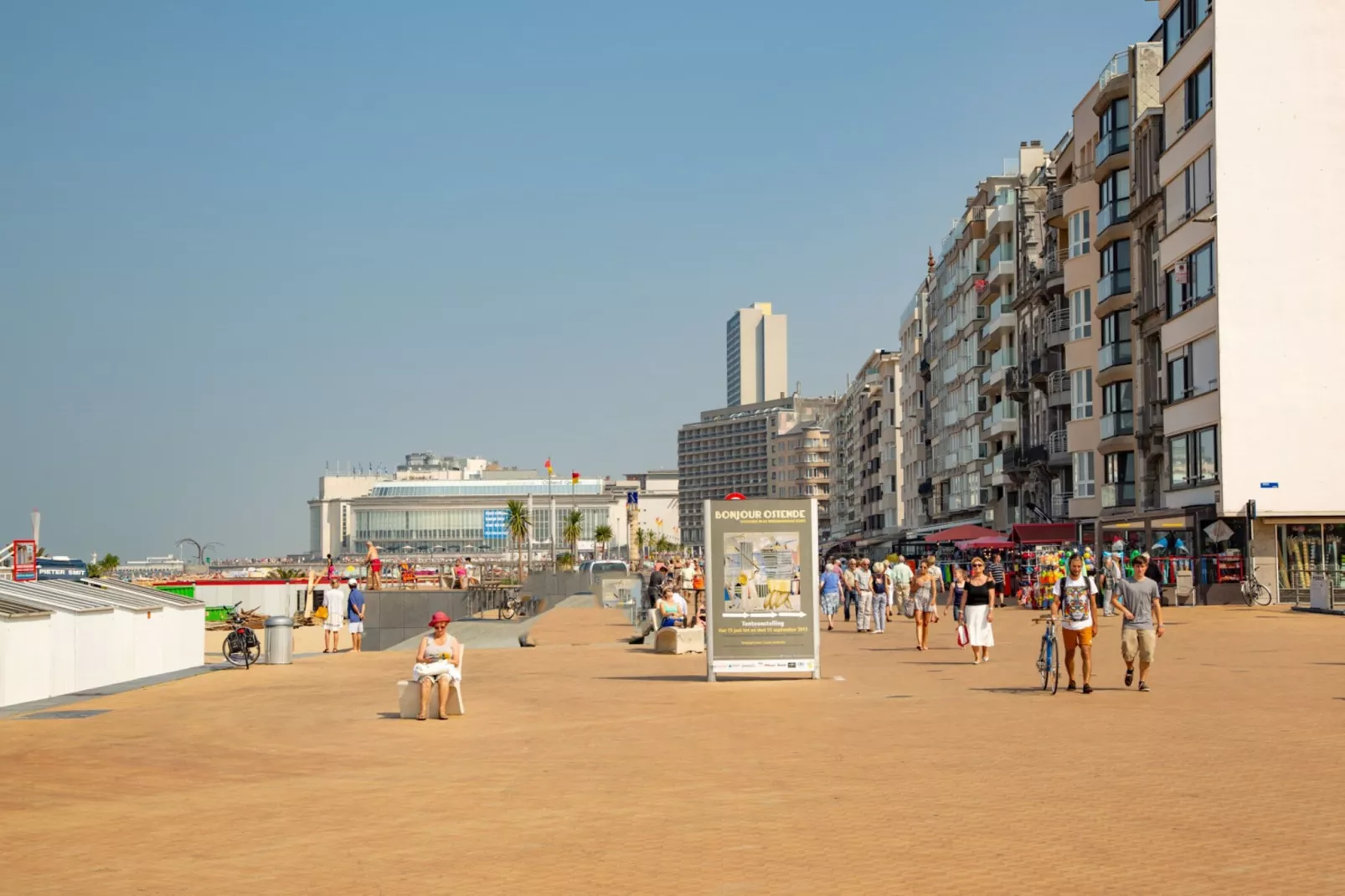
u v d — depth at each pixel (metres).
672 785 12.31
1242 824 9.83
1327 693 18.97
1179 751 13.60
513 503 167.12
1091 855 8.90
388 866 9.16
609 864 9.00
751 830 10.06
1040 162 88.75
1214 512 46.78
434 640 19.30
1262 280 46.09
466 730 17.48
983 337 86.19
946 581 62.56
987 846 9.27
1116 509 58.38
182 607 30.89
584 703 20.69
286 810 11.56
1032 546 56.72
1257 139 46.41
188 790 12.82
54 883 8.84
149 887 8.70
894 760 13.58
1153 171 54.12
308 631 66.69
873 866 8.73
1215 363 46.91
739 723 17.30
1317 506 45.62
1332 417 45.88
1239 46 46.50
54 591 27.39
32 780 13.48
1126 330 57.88
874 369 148.38
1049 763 13.05
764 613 23.64
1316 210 46.16
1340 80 46.28
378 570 73.00
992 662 26.80
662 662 30.12
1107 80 57.91
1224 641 29.73
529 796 11.92
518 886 8.44
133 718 19.80
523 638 38.16
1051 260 68.81
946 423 101.75
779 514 23.75
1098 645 30.59
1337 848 8.96
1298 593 44.91
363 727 18.16
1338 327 46.00
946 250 101.00
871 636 37.03
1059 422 69.88
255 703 21.95
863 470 153.12
